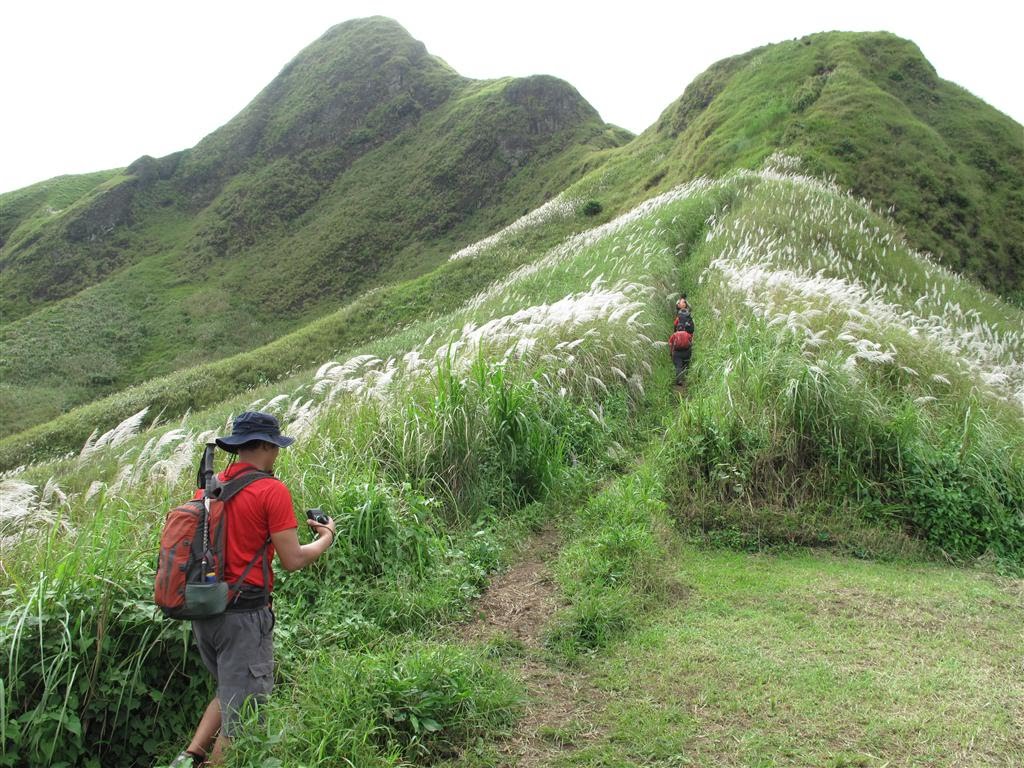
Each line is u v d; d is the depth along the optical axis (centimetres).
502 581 520
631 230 2069
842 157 3312
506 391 701
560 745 331
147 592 365
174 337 6812
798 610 459
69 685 316
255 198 9138
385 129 10031
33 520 479
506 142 8844
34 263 8181
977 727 328
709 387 812
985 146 3878
